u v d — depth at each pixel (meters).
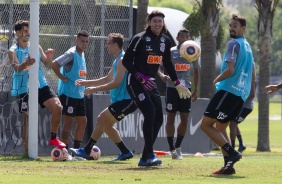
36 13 34.22
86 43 36.31
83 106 36.81
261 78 58.25
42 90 34.34
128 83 29.25
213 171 28.48
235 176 26.72
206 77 56.88
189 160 35.69
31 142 34.91
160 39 29.22
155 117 29.83
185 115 37.78
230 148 27.23
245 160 36.41
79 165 30.45
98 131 33.38
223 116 27.16
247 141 72.94
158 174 26.94
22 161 33.03
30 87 34.41
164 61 29.89
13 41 39.12
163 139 45.66
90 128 42.31
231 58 26.77
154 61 29.08
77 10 46.38
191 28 55.94
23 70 34.19
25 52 34.72
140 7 51.00
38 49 34.34
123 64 28.81
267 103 57.66
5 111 39.47
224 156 27.52
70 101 36.22
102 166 30.02
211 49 56.88
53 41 45.84
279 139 77.25
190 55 35.16
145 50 28.86
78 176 25.75
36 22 34.19
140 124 44.53
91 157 34.34
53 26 46.19
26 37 34.62
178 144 37.91
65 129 36.50
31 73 34.28
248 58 27.25
